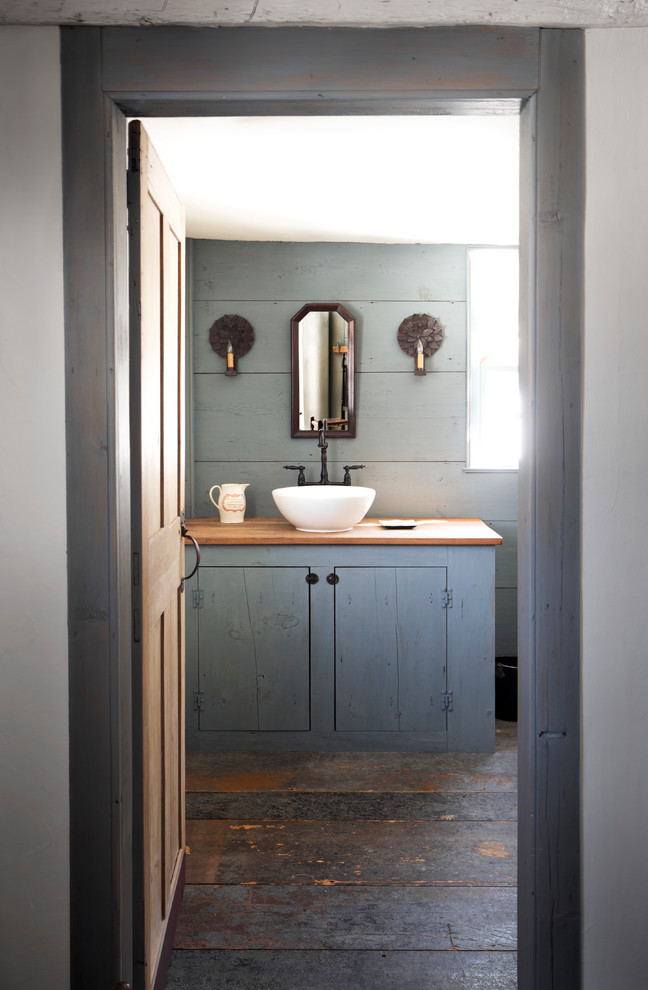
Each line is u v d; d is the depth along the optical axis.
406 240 3.56
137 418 1.65
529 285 1.62
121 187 1.62
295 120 2.24
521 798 1.70
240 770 2.96
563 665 1.63
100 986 1.60
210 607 3.13
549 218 1.59
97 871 1.60
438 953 1.92
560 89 1.58
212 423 3.65
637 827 1.64
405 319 3.62
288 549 3.11
